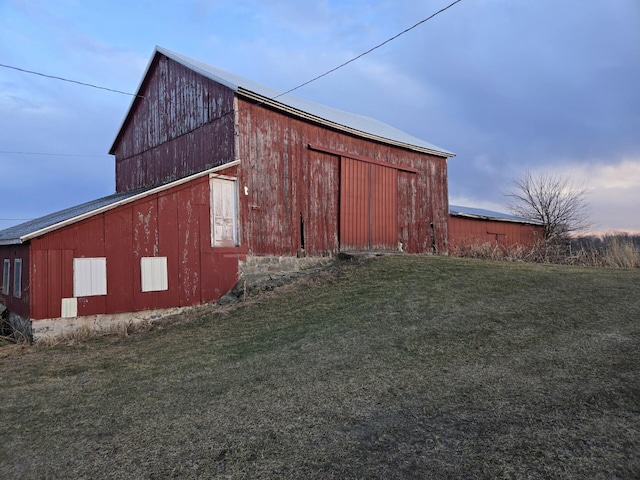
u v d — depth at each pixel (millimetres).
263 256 12430
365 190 15391
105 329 9484
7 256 10719
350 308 8664
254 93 11992
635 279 9734
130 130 16891
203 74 12805
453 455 3254
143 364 6730
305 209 13570
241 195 11984
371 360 5668
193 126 13438
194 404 4711
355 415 4062
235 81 13312
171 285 10594
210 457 3494
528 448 3270
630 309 7156
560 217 27969
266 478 3135
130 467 3438
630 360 4910
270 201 12672
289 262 13047
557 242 25234
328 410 4219
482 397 4227
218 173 11492
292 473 3174
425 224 17766
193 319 9883
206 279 11242
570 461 3072
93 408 4883
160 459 3527
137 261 10086
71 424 4445
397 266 12125
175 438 3891
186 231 10945
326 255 14039
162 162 14867
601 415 3705
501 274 10500
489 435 3500
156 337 8703
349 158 14898
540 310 7348
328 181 14266
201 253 11180
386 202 16156
